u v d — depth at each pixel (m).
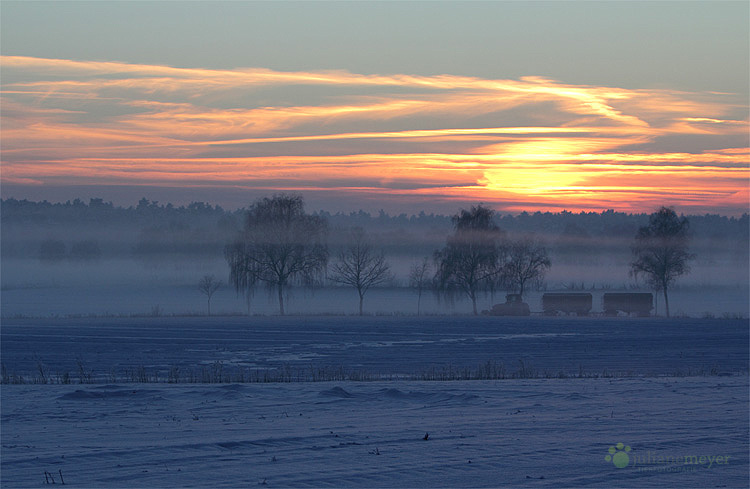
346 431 21.69
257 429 22.25
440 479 16.17
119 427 22.77
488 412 25.92
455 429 22.05
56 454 18.39
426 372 44.53
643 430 21.95
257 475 16.39
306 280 118.44
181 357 54.56
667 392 31.52
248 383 35.62
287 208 118.81
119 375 43.03
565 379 37.75
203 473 16.53
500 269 126.25
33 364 49.62
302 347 62.34
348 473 16.56
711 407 26.94
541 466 17.27
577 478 16.30
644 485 15.80
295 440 20.16
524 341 68.75
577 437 20.73
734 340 69.62
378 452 18.58
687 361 52.41
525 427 22.44
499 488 15.52
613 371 45.59
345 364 50.19
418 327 84.56
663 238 131.12
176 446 19.27
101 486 15.56
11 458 17.95
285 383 35.59
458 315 107.81
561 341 68.88
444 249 126.44
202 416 25.16
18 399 29.42
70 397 29.55
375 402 28.62
